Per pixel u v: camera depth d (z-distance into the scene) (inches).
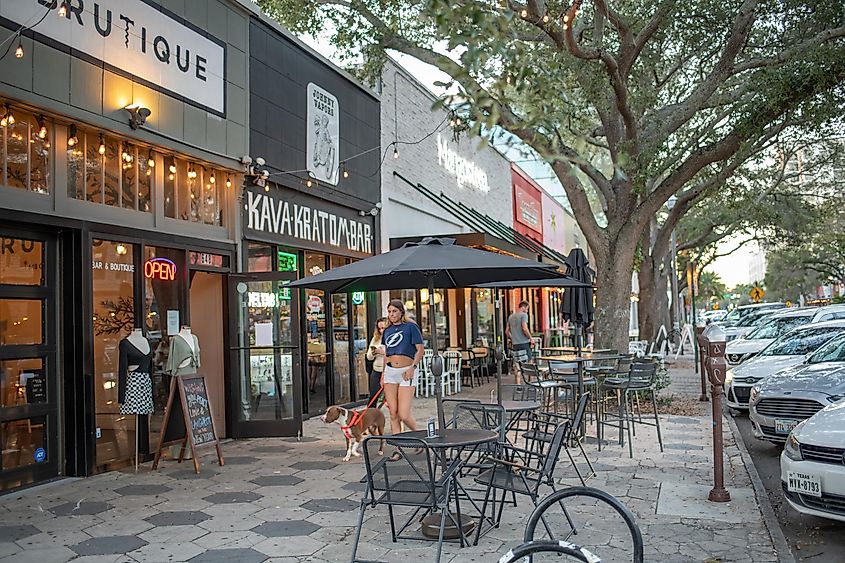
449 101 229.6
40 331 319.3
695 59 653.9
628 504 279.1
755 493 294.0
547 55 478.3
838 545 241.6
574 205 552.1
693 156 518.6
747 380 497.7
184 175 401.4
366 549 228.4
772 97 481.1
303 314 512.7
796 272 2397.9
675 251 1341.0
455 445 220.7
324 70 543.2
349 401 574.9
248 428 427.5
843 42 493.4
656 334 1141.1
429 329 748.0
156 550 227.9
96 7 331.9
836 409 259.4
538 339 772.0
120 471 340.2
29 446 312.3
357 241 594.6
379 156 637.9
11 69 290.4
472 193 920.3
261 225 461.4
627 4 539.8
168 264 385.7
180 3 387.9
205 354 438.0
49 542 235.8
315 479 323.3
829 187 1186.0
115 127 341.1
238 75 437.4
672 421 487.5
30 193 306.3
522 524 252.8
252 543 234.7
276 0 588.1
